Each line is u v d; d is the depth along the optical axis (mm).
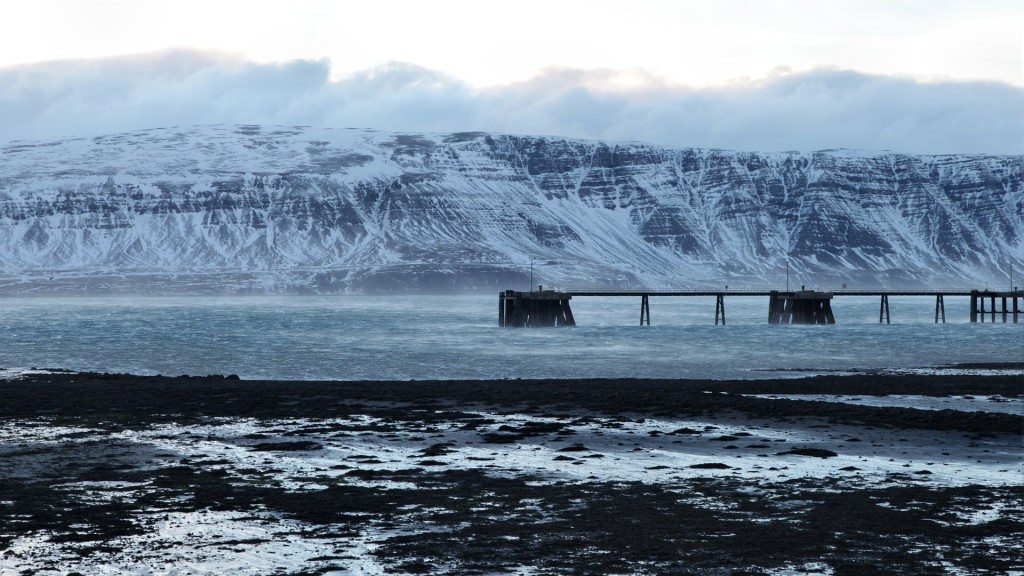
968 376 81250
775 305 172125
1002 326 166750
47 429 51188
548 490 36812
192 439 48125
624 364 99625
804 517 32750
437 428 51469
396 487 37312
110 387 71250
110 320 196875
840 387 71500
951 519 32375
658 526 31719
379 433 49844
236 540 30172
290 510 33750
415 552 29016
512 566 27750
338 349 119500
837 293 171500
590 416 55906
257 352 115312
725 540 30109
